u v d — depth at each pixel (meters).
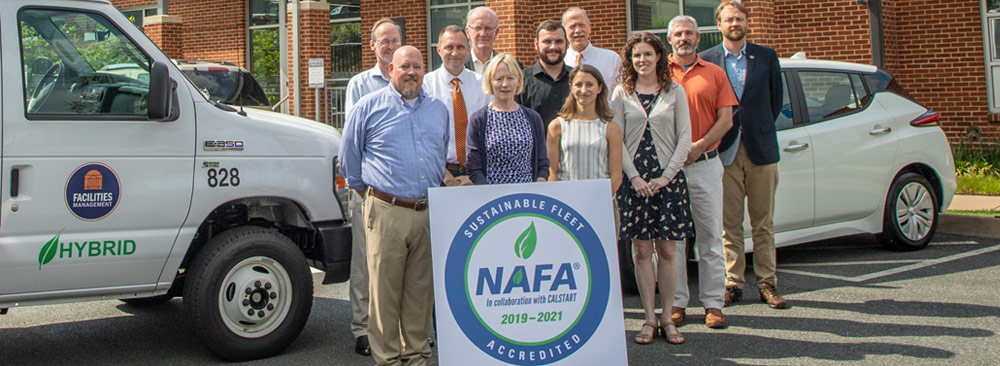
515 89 5.01
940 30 13.55
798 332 5.79
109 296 5.10
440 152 4.81
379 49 5.60
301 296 5.50
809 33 12.99
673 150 5.51
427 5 17.50
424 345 4.87
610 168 5.32
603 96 5.32
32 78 4.85
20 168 4.77
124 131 5.00
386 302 4.73
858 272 7.66
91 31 5.04
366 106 4.73
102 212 4.95
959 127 13.52
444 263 4.44
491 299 4.47
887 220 8.32
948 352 5.28
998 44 13.20
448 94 5.56
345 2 18.83
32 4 4.88
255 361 5.42
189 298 5.21
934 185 8.76
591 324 4.58
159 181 5.09
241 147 5.34
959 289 6.89
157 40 20.42
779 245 7.56
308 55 17.45
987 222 9.27
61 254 4.86
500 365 4.45
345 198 5.73
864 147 8.04
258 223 5.77
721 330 5.88
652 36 5.48
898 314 6.19
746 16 6.38
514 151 4.99
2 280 4.75
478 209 4.50
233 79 13.59
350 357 5.50
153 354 5.62
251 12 20.11
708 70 5.91
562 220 4.59
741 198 6.51
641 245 5.58
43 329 6.31
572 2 15.34
